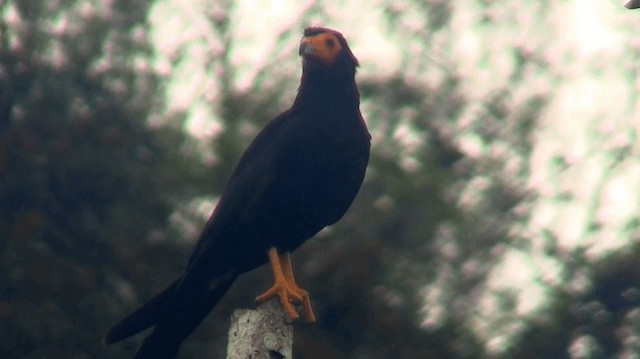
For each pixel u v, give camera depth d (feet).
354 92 30.76
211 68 68.49
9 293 54.13
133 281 55.06
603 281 67.82
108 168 60.08
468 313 62.13
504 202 70.49
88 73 68.08
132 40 69.72
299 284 53.67
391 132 68.64
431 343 56.90
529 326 63.41
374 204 60.23
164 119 65.82
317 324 53.78
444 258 63.21
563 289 65.92
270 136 30.99
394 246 60.49
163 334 28.48
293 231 30.35
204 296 30.01
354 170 30.19
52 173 59.47
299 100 30.89
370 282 54.44
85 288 53.93
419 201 62.23
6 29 67.21
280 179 29.84
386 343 54.39
